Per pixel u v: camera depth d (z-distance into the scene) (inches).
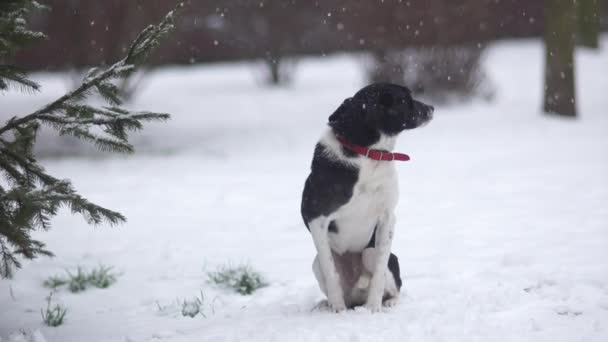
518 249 221.9
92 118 150.4
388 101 163.3
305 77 905.5
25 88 157.0
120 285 211.8
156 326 171.5
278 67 839.7
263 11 834.8
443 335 144.1
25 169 150.9
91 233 284.2
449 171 383.9
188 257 241.9
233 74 963.3
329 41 1043.3
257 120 613.6
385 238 172.7
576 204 284.5
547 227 248.8
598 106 612.4
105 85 152.5
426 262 216.8
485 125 546.9
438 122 572.7
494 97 676.1
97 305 193.8
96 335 165.5
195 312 181.2
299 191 351.6
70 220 309.3
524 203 294.0
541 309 161.3
